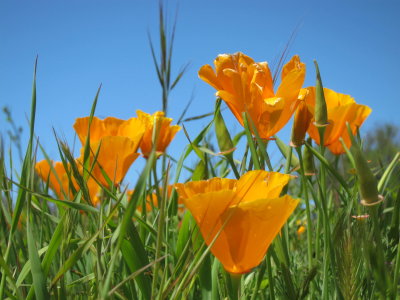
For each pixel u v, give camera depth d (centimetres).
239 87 23
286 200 16
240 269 17
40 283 18
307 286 20
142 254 20
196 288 26
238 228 17
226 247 17
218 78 24
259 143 21
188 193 18
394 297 19
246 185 18
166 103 26
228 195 16
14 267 25
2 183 22
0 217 23
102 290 16
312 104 26
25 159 20
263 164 24
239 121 24
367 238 19
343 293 20
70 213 21
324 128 24
